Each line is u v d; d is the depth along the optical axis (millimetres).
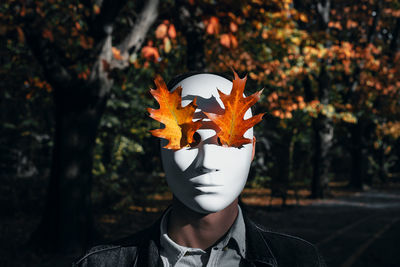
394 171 40375
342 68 13016
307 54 10703
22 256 7016
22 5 6355
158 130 757
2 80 9852
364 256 7363
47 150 21328
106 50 7430
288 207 15648
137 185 15148
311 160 28359
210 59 9070
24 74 9648
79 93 7621
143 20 7527
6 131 20062
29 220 11688
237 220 991
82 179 7805
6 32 6633
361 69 16203
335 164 39469
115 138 13453
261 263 1009
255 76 9758
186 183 828
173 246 958
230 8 6871
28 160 21844
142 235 1127
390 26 21531
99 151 13477
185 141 762
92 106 7781
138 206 14914
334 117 15570
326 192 20781
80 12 8086
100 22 7219
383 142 30750
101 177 13359
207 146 811
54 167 7828
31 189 14234
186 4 6883
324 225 11383
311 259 1089
